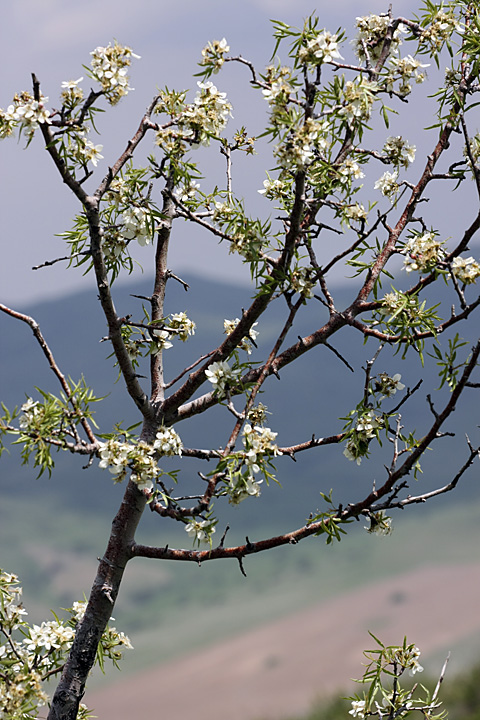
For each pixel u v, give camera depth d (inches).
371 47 143.2
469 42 143.5
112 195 141.5
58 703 142.3
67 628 143.9
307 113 137.1
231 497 137.7
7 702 140.3
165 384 144.1
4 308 138.7
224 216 141.9
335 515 139.6
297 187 137.8
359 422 140.9
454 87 144.0
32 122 136.4
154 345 143.9
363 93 137.9
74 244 143.3
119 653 144.3
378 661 142.9
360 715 142.5
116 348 140.6
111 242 142.4
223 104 140.1
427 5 143.7
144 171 141.7
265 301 140.6
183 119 139.9
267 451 137.9
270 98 136.9
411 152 142.6
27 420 138.4
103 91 136.8
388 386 141.5
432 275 141.2
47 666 143.6
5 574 143.9
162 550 141.4
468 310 139.9
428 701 142.6
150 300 144.2
